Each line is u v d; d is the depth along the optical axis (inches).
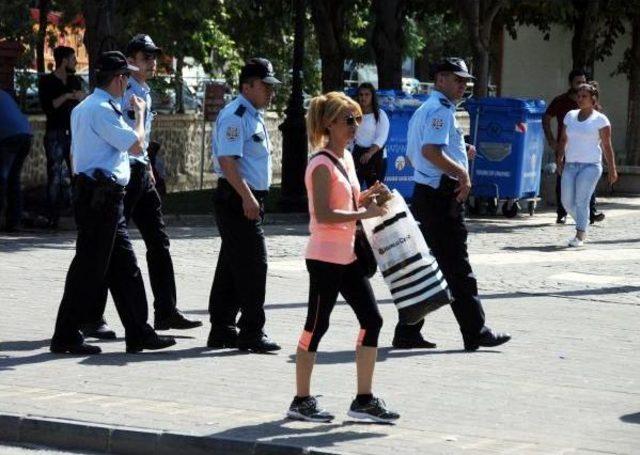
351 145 1234.6
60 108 1213.1
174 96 2113.7
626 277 983.0
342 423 510.0
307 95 2279.8
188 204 1531.7
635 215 1483.8
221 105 1782.7
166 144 1939.0
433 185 682.8
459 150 688.4
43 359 638.5
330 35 1700.3
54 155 1214.3
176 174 1964.8
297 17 1443.2
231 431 492.4
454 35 3636.8
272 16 1951.3
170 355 657.0
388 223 525.7
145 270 964.6
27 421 509.7
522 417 526.9
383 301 859.4
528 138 1418.6
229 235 661.3
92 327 704.4
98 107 636.1
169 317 719.1
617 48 1955.0
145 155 692.1
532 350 692.1
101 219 642.2
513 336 735.7
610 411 542.9
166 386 578.9
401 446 472.4
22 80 1791.3
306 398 514.0
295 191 1439.5
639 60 1856.5
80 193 642.8
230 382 590.6
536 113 1425.9
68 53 1216.8
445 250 684.7
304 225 1341.0
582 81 1366.9
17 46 1309.1
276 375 609.0
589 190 1159.6
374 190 513.3
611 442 484.7
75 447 501.0
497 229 1305.4
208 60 2100.1
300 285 908.0
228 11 2005.4
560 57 1979.6
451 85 682.8
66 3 1967.3
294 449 467.2
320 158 508.1
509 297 880.9
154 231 713.6
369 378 510.3
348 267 510.9
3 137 1159.6
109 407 533.0
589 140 1157.7
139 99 649.6
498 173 1418.6
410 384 593.9
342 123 506.0
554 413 536.1
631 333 754.2
